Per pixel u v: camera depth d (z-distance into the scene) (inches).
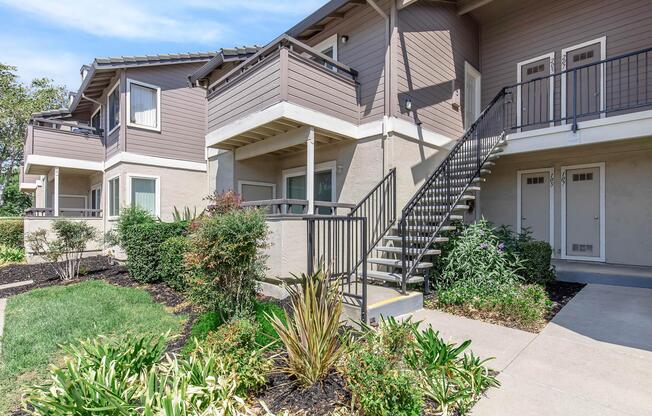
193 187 451.5
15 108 793.6
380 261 229.3
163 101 428.5
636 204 283.1
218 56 337.4
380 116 262.2
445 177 257.4
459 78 332.8
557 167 323.6
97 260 417.1
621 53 281.3
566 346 143.1
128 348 113.9
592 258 302.8
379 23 265.7
